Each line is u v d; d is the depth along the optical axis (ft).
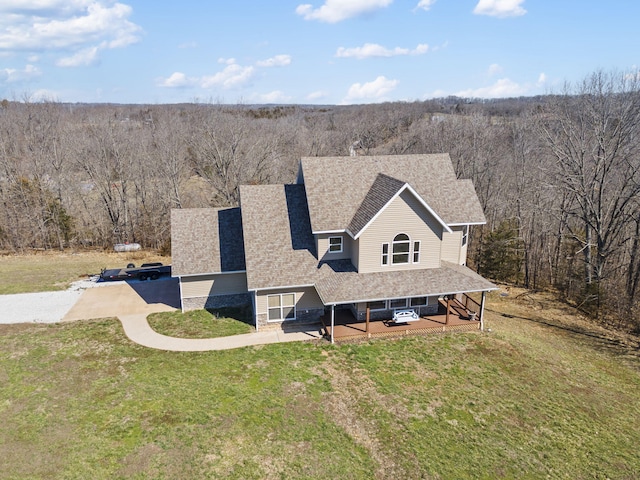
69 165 168.45
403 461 48.70
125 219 158.20
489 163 147.02
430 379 65.26
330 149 234.99
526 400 60.95
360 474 46.62
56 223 149.18
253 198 91.20
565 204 119.44
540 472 47.91
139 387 61.77
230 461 47.67
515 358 72.18
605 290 97.55
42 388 61.41
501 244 119.14
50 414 55.26
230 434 52.03
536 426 55.57
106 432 51.85
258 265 80.28
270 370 66.95
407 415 56.70
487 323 87.20
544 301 106.22
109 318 87.40
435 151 175.01
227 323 84.43
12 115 181.16
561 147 106.42
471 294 110.01
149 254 143.54
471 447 51.29
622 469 48.80
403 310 82.99
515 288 117.70
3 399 58.59
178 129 197.36
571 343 81.46
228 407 57.36
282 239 85.56
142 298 98.99
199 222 96.22
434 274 80.23
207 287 91.15
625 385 66.80
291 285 77.82
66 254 143.33
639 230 95.81
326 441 51.44
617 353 77.92
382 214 76.54
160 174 166.20
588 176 103.91
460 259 91.25
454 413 57.41
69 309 92.32
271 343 75.92
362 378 65.05
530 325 89.56
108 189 159.43
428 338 78.28
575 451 51.39
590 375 69.10
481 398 60.90
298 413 56.49
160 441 50.44
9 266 127.34
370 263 78.89
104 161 161.38
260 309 80.84
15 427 52.54
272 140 196.95
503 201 144.97
